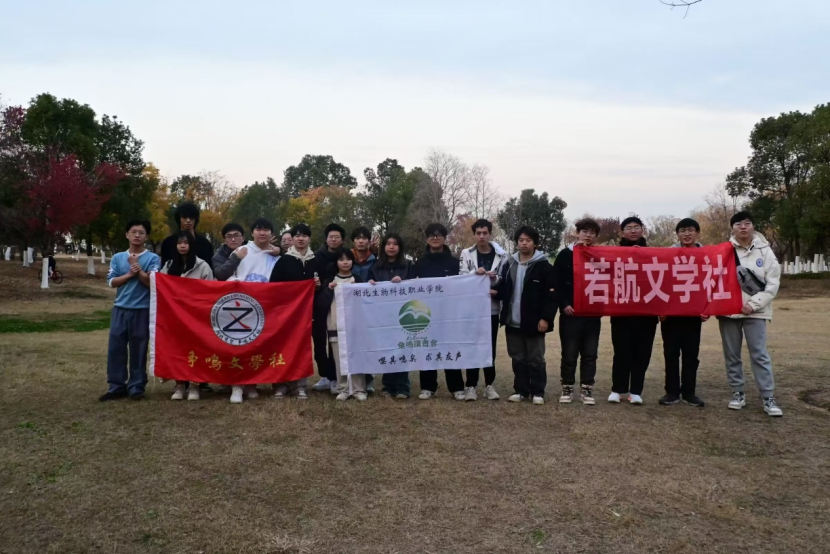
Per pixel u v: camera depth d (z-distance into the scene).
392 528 3.98
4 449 5.04
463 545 3.79
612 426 6.00
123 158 38.97
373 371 6.88
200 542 3.74
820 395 7.33
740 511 4.27
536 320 6.71
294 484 4.59
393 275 7.29
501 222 56.81
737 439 5.72
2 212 27.02
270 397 6.97
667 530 3.99
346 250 7.18
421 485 4.63
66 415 6.00
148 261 6.78
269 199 76.00
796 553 3.72
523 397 7.05
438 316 6.95
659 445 5.53
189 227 6.93
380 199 55.66
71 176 27.91
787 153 40.84
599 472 4.90
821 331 14.56
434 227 7.31
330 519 4.07
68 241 64.12
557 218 60.12
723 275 6.62
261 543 3.74
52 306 20.17
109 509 4.11
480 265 7.18
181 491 4.40
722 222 50.53
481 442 5.54
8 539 3.71
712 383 8.10
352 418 6.13
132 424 5.78
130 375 6.74
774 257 6.56
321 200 69.12
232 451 5.15
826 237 37.44
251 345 6.77
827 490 4.62
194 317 6.71
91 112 34.75
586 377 6.87
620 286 6.73
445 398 7.13
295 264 7.25
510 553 3.70
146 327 6.72
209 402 6.63
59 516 4.01
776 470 5.00
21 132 31.47
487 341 6.93
